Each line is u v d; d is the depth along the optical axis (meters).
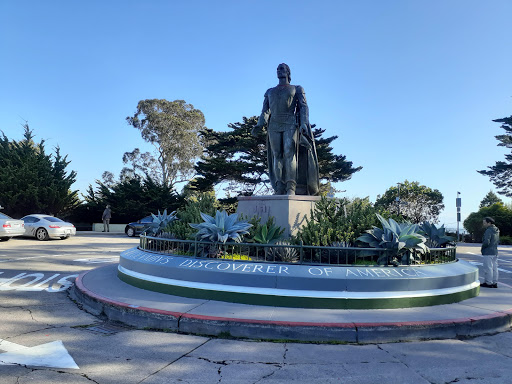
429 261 7.54
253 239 8.06
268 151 10.60
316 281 6.18
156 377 3.98
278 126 9.99
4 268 10.72
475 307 6.45
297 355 4.66
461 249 22.11
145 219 27.92
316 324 5.22
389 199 56.12
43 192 27.22
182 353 4.69
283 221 8.85
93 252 15.38
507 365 4.43
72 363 4.30
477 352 4.84
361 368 4.29
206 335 5.38
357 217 7.93
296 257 7.41
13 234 18.72
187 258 7.16
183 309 5.87
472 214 36.22
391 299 6.19
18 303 7.02
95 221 35.25
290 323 5.24
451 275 6.90
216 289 6.43
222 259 6.91
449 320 5.54
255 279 6.32
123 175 51.12
